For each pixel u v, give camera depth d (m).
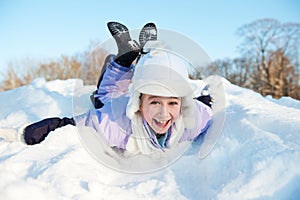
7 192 1.14
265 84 16.84
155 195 1.43
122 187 1.50
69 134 1.83
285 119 1.74
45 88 3.46
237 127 1.74
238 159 1.47
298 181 1.28
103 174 1.61
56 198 1.25
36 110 2.78
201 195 1.42
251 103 2.22
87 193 1.34
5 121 2.61
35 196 1.19
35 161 1.55
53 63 13.77
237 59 17.89
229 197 1.28
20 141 1.95
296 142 1.48
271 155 1.39
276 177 1.30
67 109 2.76
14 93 3.32
